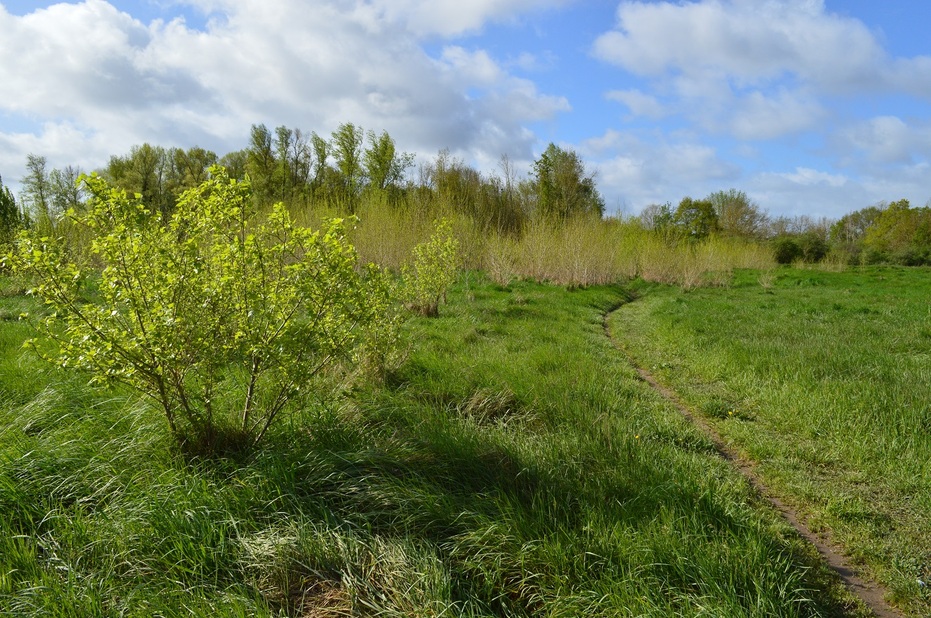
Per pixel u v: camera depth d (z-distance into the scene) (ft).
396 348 22.08
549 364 25.63
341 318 14.42
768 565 10.71
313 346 13.83
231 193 13.34
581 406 19.45
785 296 69.00
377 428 16.05
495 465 14.06
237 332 12.91
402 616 9.18
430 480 13.28
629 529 11.60
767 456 17.88
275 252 13.61
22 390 17.33
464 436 15.14
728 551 11.09
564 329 37.70
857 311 51.16
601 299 59.41
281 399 14.14
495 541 11.23
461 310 40.83
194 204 13.37
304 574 10.28
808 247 151.74
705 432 20.27
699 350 31.65
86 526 10.59
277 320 13.46
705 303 57.88
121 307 12.46
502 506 12.21
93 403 15.46
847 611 10.64
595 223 80.84
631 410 20.52
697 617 9.18
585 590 9.97
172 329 12.24
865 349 30.42
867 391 21.15
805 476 16.43
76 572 9.64
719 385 26.12
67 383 16.57
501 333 34.01
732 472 16.57
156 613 8.95
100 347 11.93
